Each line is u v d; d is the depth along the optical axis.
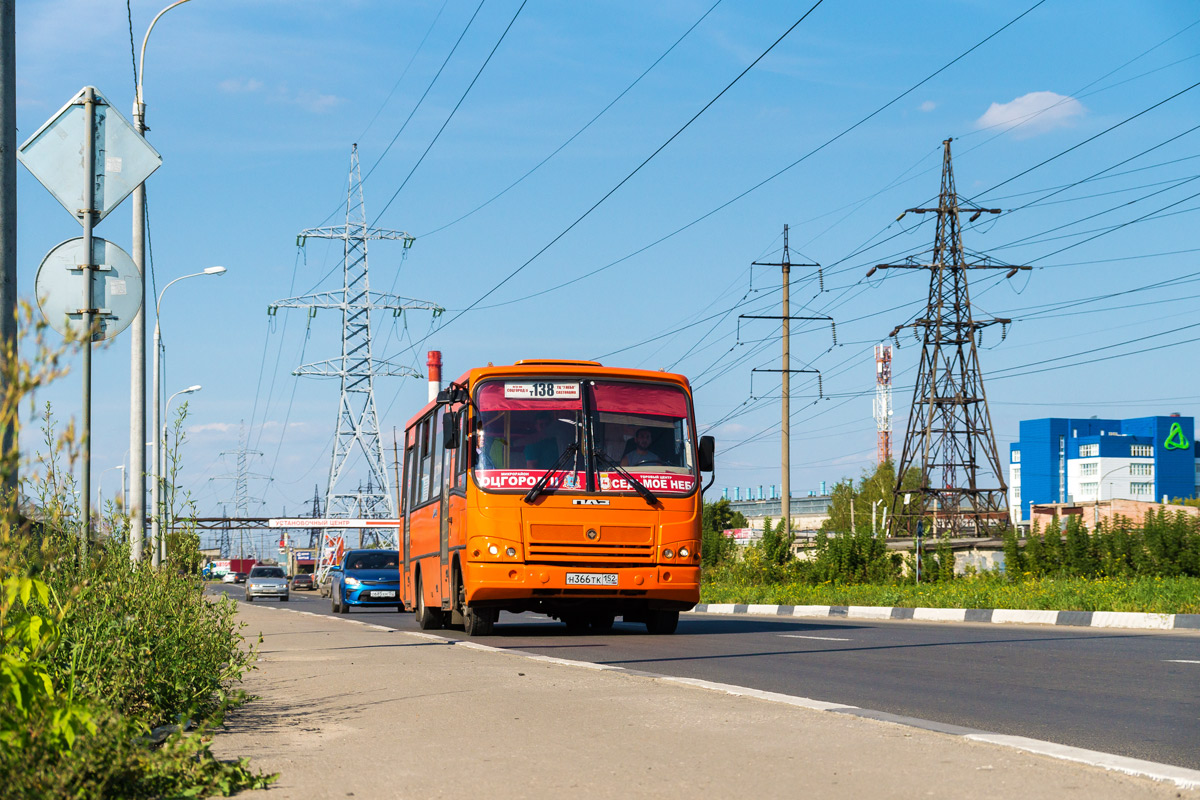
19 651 5.07
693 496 16.27
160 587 8.30
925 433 56.28
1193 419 153.75
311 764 6.07
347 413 69.81
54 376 4.33
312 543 118.31
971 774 5.65
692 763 6.02
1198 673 10.79
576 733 7.02
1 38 7.24
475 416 16.12
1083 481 154.50
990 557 44.50
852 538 37.22
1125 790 5.26
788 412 46.47
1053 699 9.01
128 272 8.45
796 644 15.12
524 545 15.65
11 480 5.41
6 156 7.18
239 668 9.09
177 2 18.97
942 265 56.16
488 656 12.70
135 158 8.51
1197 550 29.09
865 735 6.85
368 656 12.72
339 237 68.69
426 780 5.65
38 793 4.44
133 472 20.17
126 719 5.66
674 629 18.05
